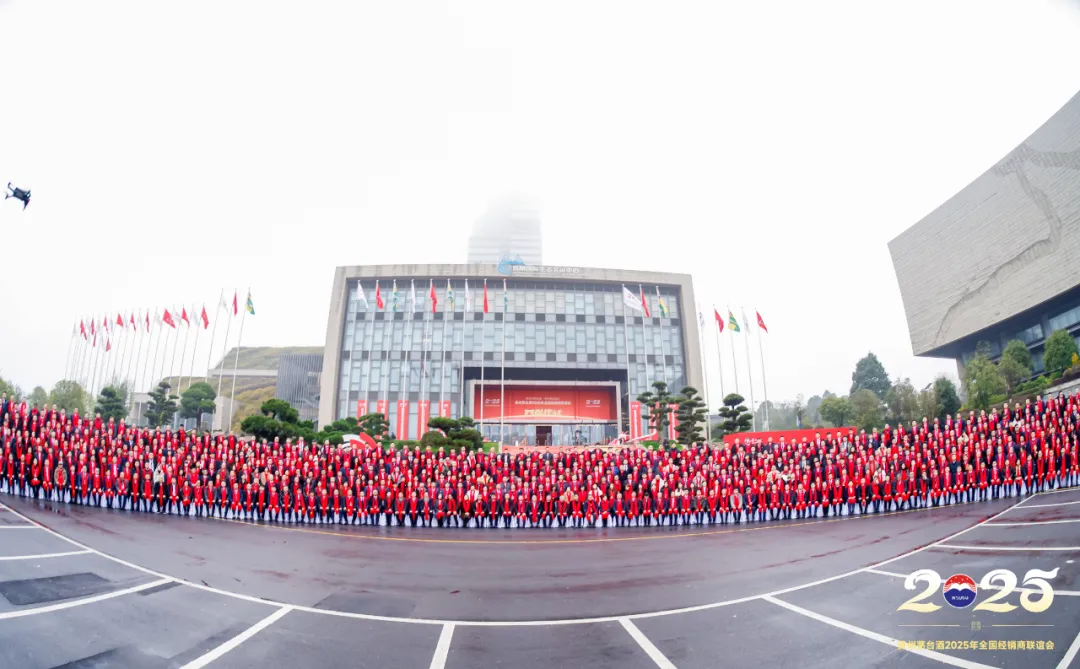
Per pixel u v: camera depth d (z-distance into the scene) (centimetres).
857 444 2177
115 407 4581
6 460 1969
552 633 796
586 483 2056
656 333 5962
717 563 1265
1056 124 5775
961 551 1181
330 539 1616
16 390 6694
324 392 5494
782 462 2152
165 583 1016
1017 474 1886
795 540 1518
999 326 6650
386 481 2008
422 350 5678
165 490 1939
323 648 730
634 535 1748
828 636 746
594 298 5994
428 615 884
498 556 1405
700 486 2022
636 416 5362
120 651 698
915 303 7844
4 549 1180
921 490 1942
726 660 680
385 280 5878
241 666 666
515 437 5553
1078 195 5550
